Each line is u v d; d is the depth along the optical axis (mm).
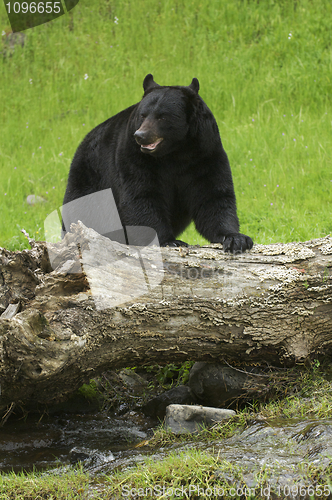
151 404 7500
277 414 6258
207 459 5172
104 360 6367
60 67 26641
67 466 5938
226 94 22000
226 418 6363
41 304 6098
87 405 7680
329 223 12047
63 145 20969
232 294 6648
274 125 19234
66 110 24016
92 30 28719
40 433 6996
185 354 6746
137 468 5352
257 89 22000
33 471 5867
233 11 27188
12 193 17750
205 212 9078
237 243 7293
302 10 25734
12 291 6570
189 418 6438
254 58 24359
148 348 6555
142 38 27609
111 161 9438
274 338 6801
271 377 6992
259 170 16766
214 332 6656
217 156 8953
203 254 6945
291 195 14875
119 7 29484
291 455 5137
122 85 24328
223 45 25609
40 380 5785
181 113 8516
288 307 6797
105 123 10148
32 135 22047
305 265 6984
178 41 26516
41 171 19312
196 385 7238
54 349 5695
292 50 23859
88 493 5105
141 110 8602
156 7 29047
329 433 5328
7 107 24125
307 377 6926
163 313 6395
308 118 19484
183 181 9156
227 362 7078
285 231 12148
